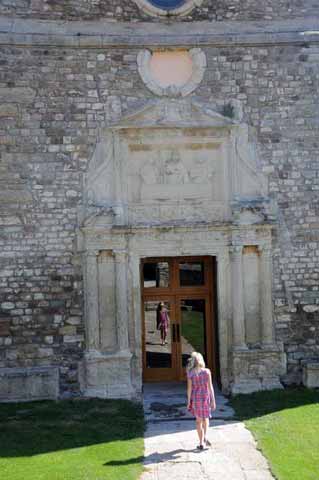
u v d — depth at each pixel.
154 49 11.95
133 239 11.85
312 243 12.03
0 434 9.31
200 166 12.12
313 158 12.09
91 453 8.45
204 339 12.88
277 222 11.96
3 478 7.53
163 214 12.01
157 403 11.21
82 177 11.75
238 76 12.03
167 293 12.82
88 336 11.60
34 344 11.55
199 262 12.88
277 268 12.02
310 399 11.05
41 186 11.66
